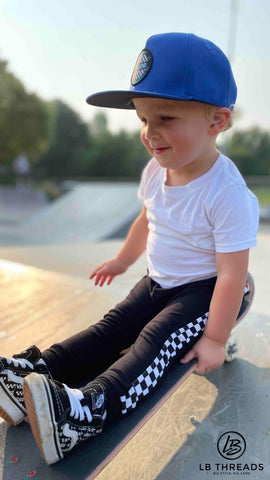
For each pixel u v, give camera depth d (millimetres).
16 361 1067
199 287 1295
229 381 1440
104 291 2328
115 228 9477
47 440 888
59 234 9102
